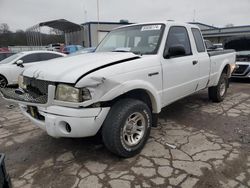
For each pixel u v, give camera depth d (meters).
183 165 3.09
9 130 4.54
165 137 3.96
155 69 3.56
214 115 5.06
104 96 2.88
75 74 2.80
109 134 3.07
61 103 2.83
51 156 3.46
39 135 4.23
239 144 3.66
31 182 2.85
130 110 3.15
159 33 3.96
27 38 30.92
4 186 1.89
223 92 6.14
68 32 30.27
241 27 22.31
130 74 3.16
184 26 4.47
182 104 5.94
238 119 4.79
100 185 2.75
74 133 2.88
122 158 3.31
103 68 2.96
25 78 3.29
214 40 24.31
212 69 5.27
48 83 2.92
